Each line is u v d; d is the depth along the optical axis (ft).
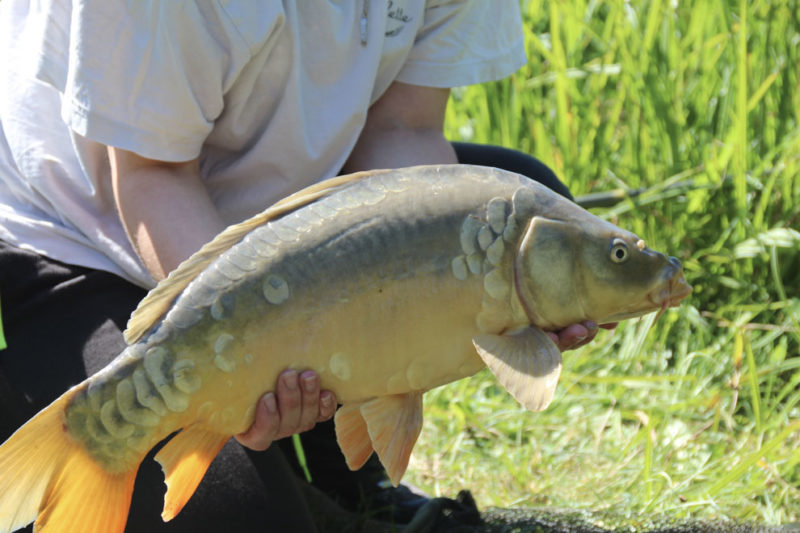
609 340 10.72
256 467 6.66
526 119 12.62
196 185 6.75
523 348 5.28
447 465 9.15
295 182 7.29
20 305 7.03
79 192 7.11
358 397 5.47
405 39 7.44
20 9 7.35
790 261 10.91
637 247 5.40
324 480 8.68
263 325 5.22
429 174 5.38
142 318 5.26
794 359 9.82
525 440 9.56
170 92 6.40
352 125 7.26
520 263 5.29
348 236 5.24
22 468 5.08
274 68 6.91
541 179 8.73
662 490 8.42
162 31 6.31
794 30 12.34
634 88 11.82
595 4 13.04
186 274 5.26
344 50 7.11
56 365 6.77
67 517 5.22
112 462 5.27
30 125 7.18
